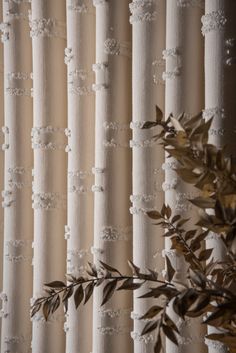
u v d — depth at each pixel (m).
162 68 1.05
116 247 1.08
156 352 0.60
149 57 1.04
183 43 0.99
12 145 1.22
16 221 1.22
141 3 1.04
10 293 1.22
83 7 1.13
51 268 1.17
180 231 0.74
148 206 1.04
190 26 0.99
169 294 0.61
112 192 1.08
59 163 1.18
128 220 1.10
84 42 1.13
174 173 0.98
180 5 0.99
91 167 1.14
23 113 1.22
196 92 1.00
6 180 1.23
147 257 1.03
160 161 1.04
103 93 1.09
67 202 1.17
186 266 0.98
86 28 1.14
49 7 1.17
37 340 1.17
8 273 1.23
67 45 1.15
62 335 1.18
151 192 1.04
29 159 1.23
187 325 0.98
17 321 1.22
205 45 0.96
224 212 0.58
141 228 1.04
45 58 1.17
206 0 0.95
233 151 0.94
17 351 1.22
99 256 1.08
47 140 1.17
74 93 1.14
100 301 1.08
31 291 1.24
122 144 1.09
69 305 1.13
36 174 1.18
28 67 1.23
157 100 1.05
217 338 0.66
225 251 0.92
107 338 1.08
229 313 0.57
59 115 1.18
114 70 1.08
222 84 0.94
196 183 0.61
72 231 1.13
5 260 1.23
